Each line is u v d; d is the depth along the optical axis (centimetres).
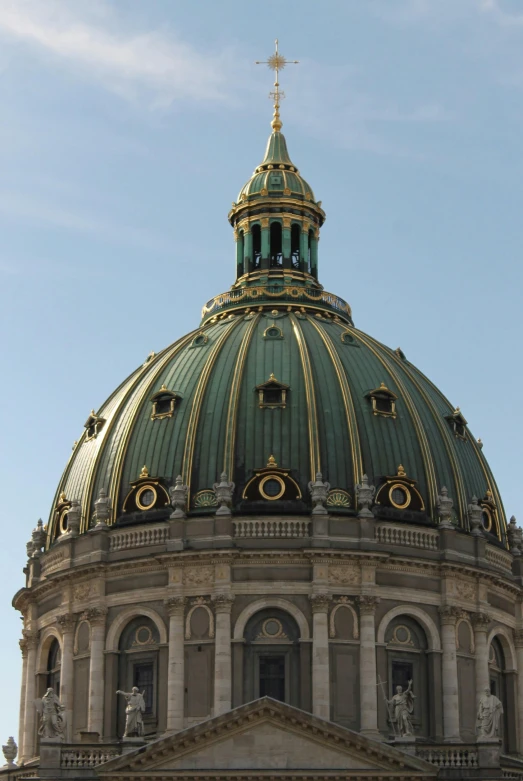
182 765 13038
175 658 14850
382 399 16125
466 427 17275
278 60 19538
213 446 15700
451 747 13538
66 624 15688
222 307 17788
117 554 15575
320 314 17525
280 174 18600
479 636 15550
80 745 13725
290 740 13100
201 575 15075
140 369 17412
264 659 14900
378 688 14825
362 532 15200
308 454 15588
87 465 16488
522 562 16688
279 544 15100
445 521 15638
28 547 16938
